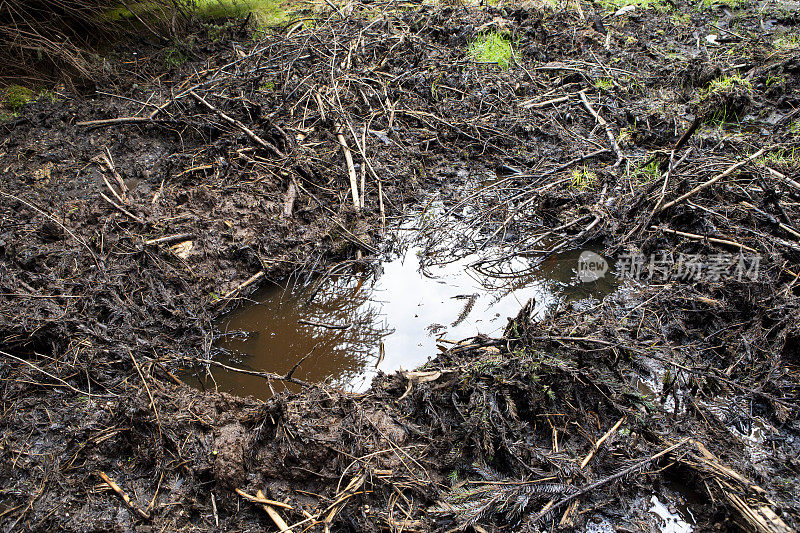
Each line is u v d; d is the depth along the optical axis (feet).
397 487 8.75
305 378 10.91
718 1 25.45
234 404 9.99
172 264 12.85
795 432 9.50
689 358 10.78
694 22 24.04
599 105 18.61
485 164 16.78
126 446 9.70
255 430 9.21
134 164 16.33
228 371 11.14
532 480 8.64
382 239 14.14
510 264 13.48
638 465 8.73
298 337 11.86
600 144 16.75
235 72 19.24
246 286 12.98
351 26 21.76
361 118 17.79
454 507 8.29
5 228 13.69
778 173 14.37
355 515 8.50
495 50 21.06
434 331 11.82
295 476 9.05
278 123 17.10
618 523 8.38
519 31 22.34
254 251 13.38
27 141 17.10
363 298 12.71
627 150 16.72
